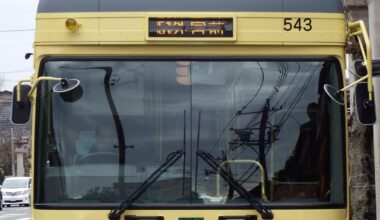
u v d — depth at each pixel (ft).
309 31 21.79
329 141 21.33
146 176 20.90
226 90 21.45
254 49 21.72
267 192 20.90
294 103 21.48
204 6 21.80
